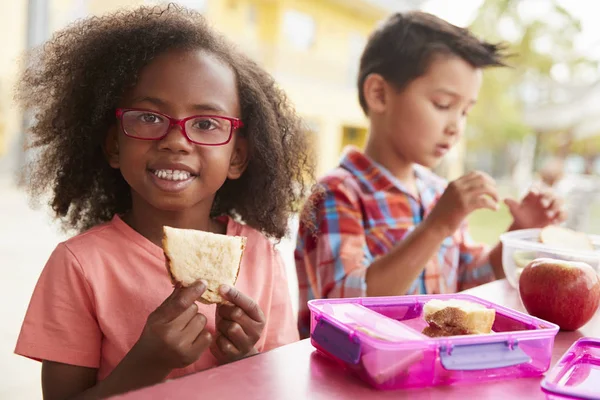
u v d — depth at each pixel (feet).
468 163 43.01
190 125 3.28
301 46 31.73
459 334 2.41
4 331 8.74
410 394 2.03
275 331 3.68
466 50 5.00
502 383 2.17
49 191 3.94
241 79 3.76
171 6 3.95
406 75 4.97
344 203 4.86
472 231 20.99
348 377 2.15
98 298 3.21
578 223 13.94
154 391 1.94
